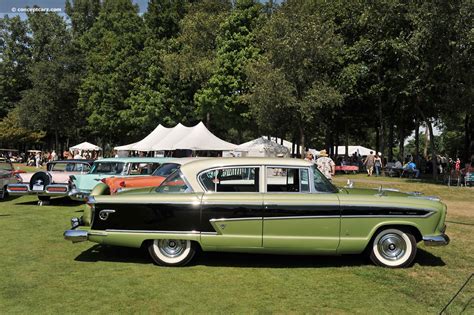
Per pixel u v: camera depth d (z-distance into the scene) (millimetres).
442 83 20453
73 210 11562
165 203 5898
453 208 12625
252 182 6047
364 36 27406
